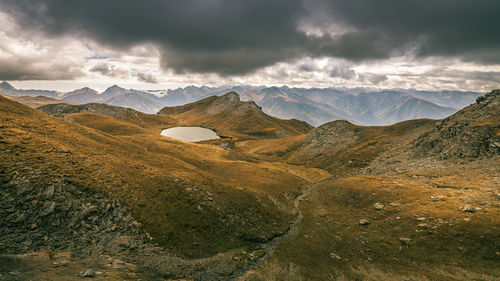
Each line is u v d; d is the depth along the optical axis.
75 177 37.50
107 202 36.41
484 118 89.44
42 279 19.78
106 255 28.81
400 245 38.09
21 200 29.75
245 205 54.81
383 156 118.81
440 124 112.44
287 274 32.56
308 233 48.66
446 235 36.09
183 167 70.38
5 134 41.62
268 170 100.19
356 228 48.88
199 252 35.84
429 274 29.97
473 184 55.16
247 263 35.56
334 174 121.50
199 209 45.41
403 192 60.59
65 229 29.77
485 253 30.53
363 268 33.78
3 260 21.47
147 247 32.88
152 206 41.00
